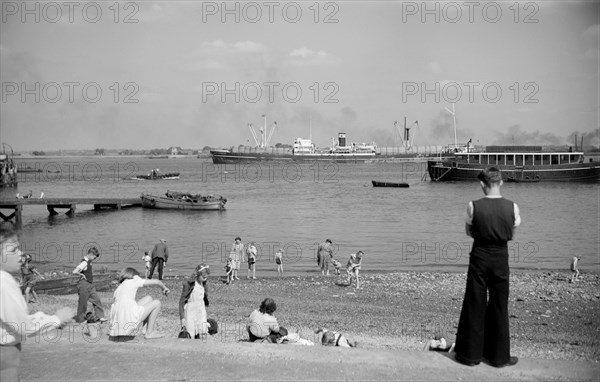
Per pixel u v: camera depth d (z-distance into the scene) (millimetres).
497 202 7309
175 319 17250
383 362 7863
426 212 70812
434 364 7727
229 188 122188
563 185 110125
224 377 7473
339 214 68750
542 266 33531
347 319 18312
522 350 13109
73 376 7621
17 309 6336
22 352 8797
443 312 19641
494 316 7535
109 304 19391
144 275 29516
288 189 117312
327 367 7715
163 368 7855
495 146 118250
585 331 16500
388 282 26375
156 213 71125
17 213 61594
